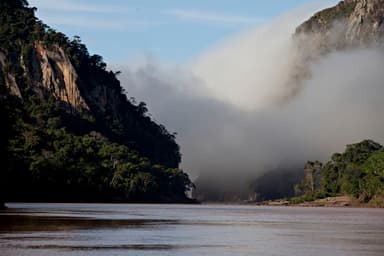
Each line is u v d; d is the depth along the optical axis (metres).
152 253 56.84
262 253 58.56
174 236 75.00
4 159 149.75
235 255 56.84
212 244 66.12
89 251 57.03
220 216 140.88
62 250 57.19
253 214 161.88
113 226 89.75
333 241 71.00
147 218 118.38
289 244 67.31
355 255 57.53
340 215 155.75
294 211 197.75
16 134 177.75
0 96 166.62
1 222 91.44
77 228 83.44
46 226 85.25
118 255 54.81
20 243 62.00
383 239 73.81
